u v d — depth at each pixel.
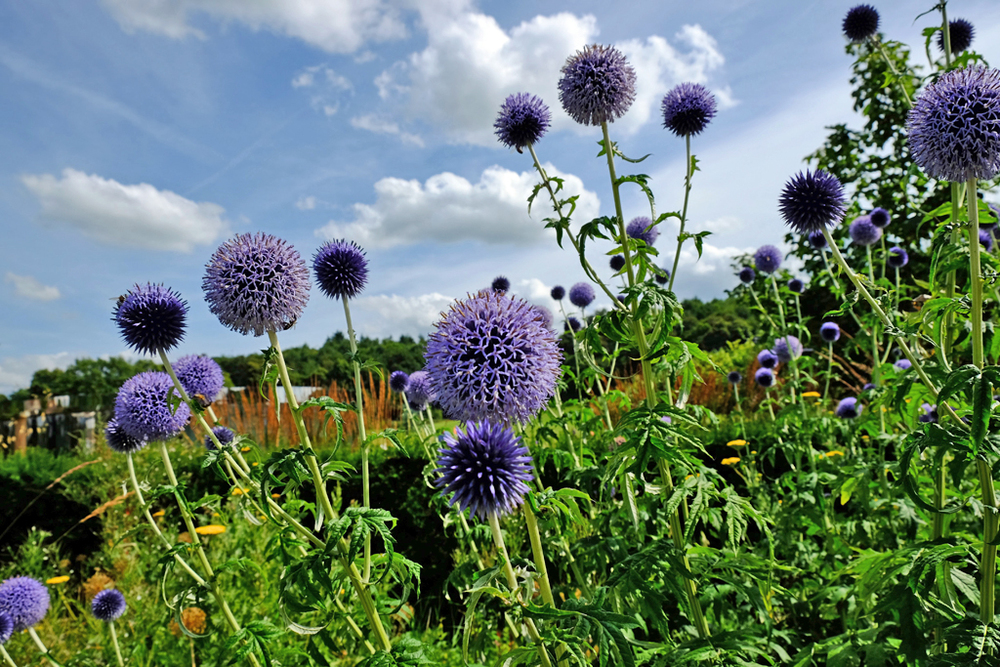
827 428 4.95
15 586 4.43
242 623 4.12
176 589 4.96
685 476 3.19
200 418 2.84
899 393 2.62
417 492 7.43
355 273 3.51
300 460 2.46
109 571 6.96
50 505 9.38
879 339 4.84
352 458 7.82
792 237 10.66
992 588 2.41
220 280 2.82
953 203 2.83
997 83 2.48
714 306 20.12
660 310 2.74
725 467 7.08
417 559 7.43
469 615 2.00
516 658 2.05
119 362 36.47
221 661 2.51
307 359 15.96
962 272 3.23
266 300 2.78
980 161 2.45
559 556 4.22
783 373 8.75
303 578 2.38
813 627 4.52
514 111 3.87
